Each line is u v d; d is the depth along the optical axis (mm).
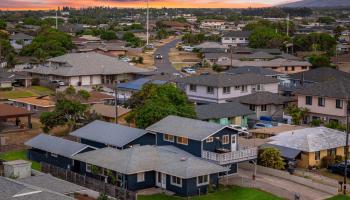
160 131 59719
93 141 61812
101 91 109188
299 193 51250
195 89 96000
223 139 58062
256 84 97562
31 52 161250
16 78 117000
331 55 172375
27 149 65375
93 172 53312
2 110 79188
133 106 83625
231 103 82312
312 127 71812
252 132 71750
